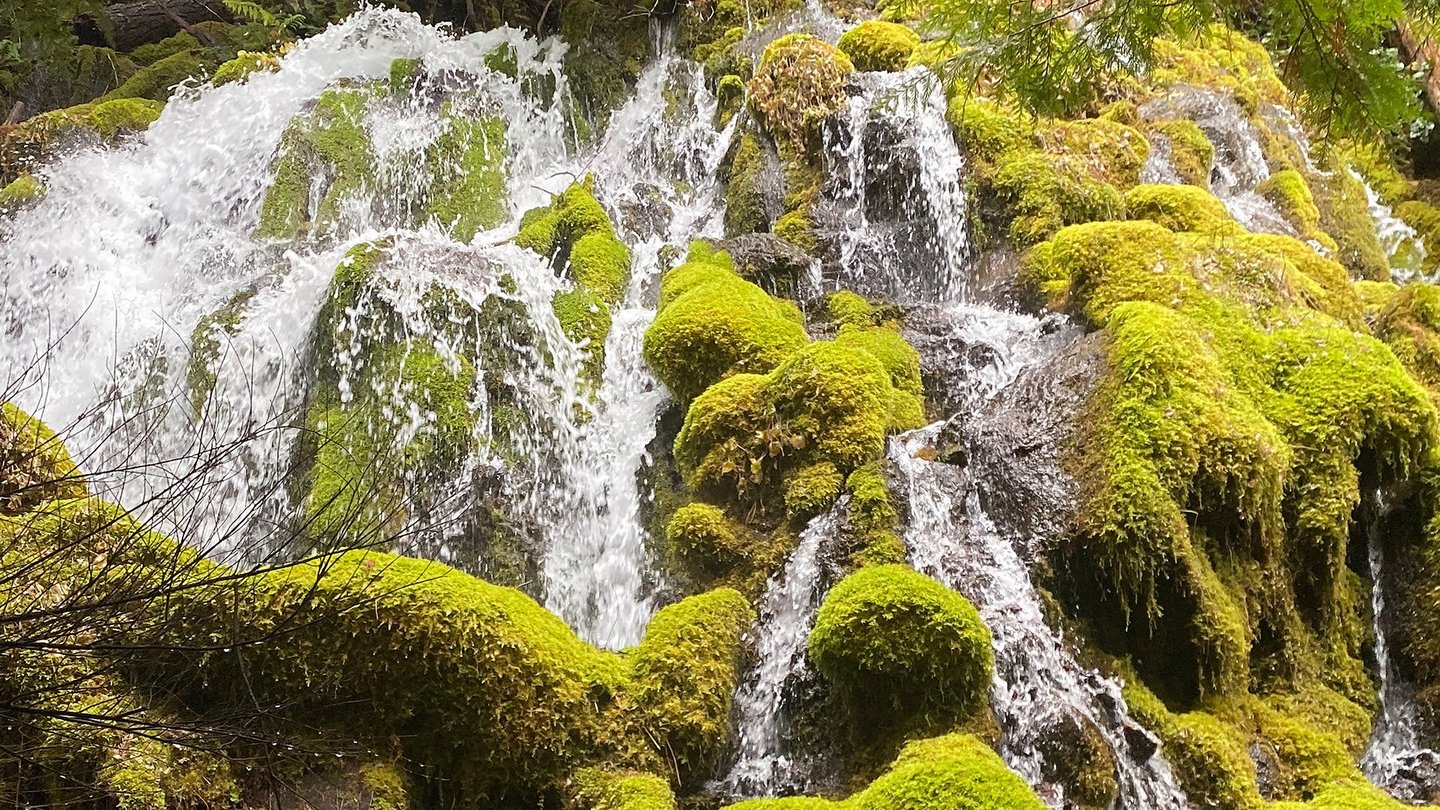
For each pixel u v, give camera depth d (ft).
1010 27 10.44
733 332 13.14
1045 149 16.71
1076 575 10.53
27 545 8.54
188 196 18.79
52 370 16.12
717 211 18.12
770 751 9.95
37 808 7.48
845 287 15.64
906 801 7.84
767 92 18.16
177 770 7.98
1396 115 8.27
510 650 9.30
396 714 9.13
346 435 13.02
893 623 9.36
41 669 7.66
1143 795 9.40
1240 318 12.46
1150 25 9.70
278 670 8.75
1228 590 10.50
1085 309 13.29
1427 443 11.25
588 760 9.27
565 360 14.34
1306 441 11.16
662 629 10.18
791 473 11.65
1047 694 9.83
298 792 8.50
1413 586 11.23
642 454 13.15
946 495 11.32
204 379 14.49
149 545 8.60
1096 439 11.02
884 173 16.66
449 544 12.37
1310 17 8.03
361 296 13.71
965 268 15.98
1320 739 9.91
